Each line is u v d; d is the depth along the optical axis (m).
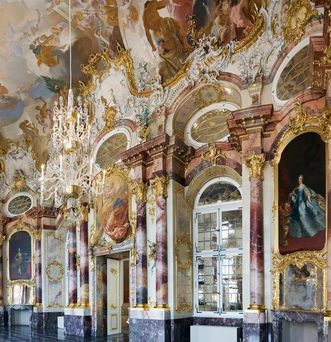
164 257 13.70
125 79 16.80
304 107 10.80
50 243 20.94
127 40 16.42
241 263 13.51
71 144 11.88
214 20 13.88
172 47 14.95
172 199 14.02
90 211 17.69
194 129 14.89
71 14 16.59
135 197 15.33
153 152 14.49
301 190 10.62
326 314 9.00
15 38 17.77
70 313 17.67
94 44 17.52
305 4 11.35
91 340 15.43
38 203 21.09
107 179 16.73
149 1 15.09
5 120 21.66
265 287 11.23
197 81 14.15
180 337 13.42
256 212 11.49
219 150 13.91
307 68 11.18
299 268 10.35
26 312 22.48
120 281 18.00
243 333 11.26
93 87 18.19
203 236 14.44
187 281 14.09
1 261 21.84
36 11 16.72
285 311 10.51
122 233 15.71
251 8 12.94
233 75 13.23
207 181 14.59
